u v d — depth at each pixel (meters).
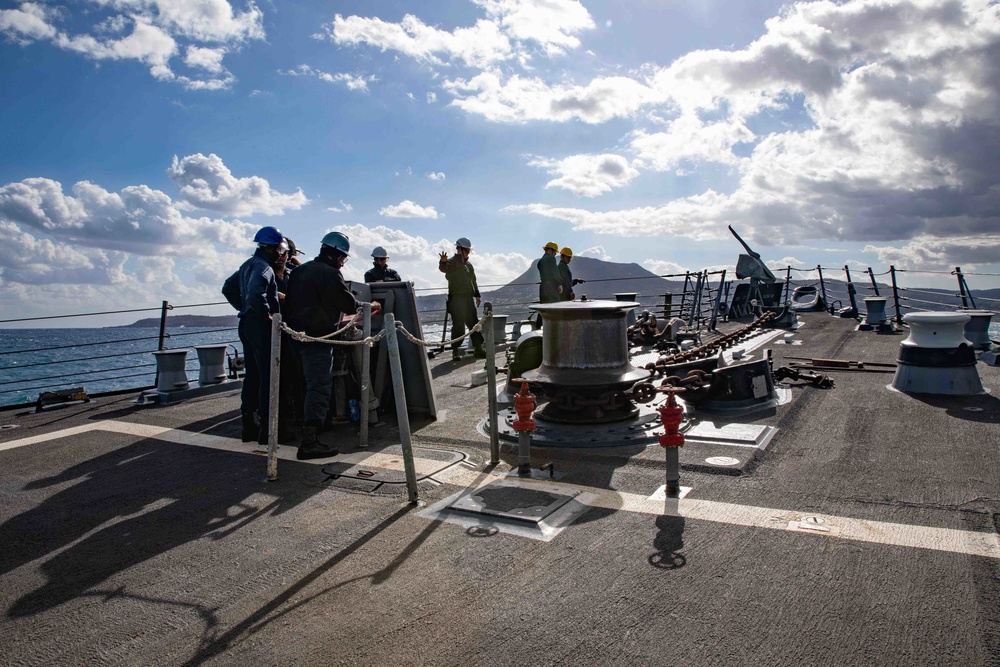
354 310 6.12
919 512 3.97
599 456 5.48
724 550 3.54
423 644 2.77
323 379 5.86
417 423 7.05
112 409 8.71
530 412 5.05
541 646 2.71
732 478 4.76
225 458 5.94
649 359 10.38
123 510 4.62
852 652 2.57
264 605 3.17
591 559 3.51
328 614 3.06
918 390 7.10
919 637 2.66
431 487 4.85
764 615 2.87
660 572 3.32
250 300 5.99
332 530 4.09
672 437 4.43
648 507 4.25
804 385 7.81
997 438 5.42
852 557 3.39
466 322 11.98
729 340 9.34
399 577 3.40
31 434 7.28
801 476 4.73
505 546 3.73
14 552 3.93
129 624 3.04
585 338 6.38
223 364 10.10
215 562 3.69
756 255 17.95
